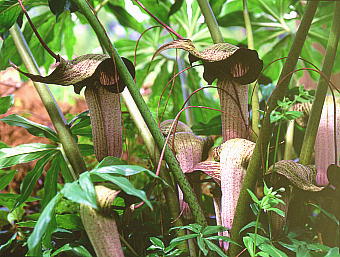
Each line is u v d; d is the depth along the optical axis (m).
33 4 0.55
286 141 0.49
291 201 0.42
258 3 0.66
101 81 0.37
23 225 0.43
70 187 0.28
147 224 0.44
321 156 0.40
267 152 0.38
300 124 0.46
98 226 0.32
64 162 0.46
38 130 0.45
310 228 0.43
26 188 0.44
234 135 0.38
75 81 0.34
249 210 0.36
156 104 0.66
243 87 0.38
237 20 0.66
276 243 0.39
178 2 0.54
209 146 0.43
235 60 0.37
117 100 0.38
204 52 0.35
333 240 0.41
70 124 0.44
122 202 0.44
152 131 0.36
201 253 0.40
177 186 0.42
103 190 0.32
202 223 0.37
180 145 0.40
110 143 0.38
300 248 0.35
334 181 0.37
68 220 0.42
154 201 0.48
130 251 0.41
